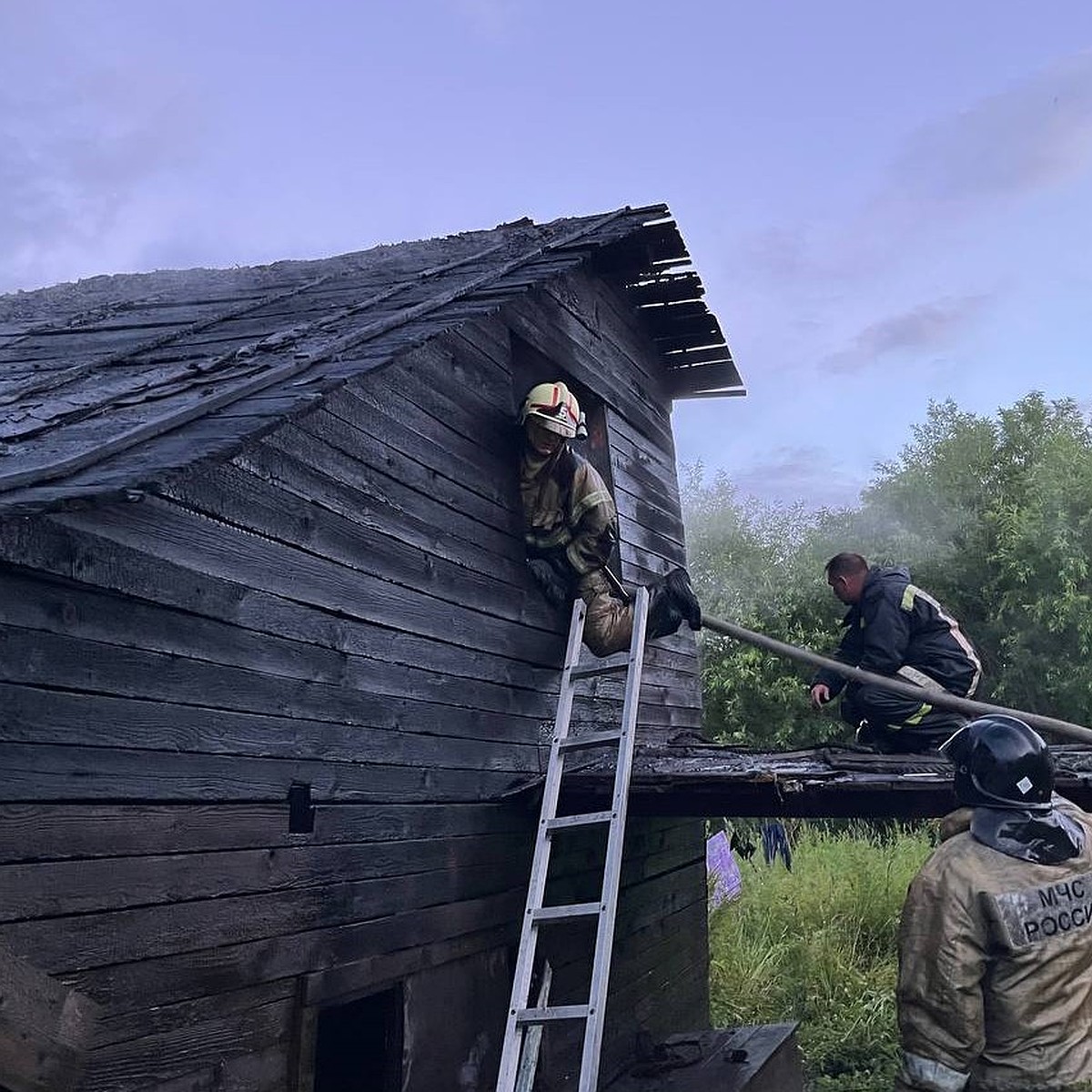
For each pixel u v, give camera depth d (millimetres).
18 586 2598
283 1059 3496
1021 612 19578
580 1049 5758
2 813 2521
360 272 5984
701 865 8383
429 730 4543
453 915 4652
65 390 3500
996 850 2883
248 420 2889
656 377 8148
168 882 3033
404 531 4461
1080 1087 2723
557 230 6789
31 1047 2545
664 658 7500
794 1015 9180
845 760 5246
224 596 3326
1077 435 22391
